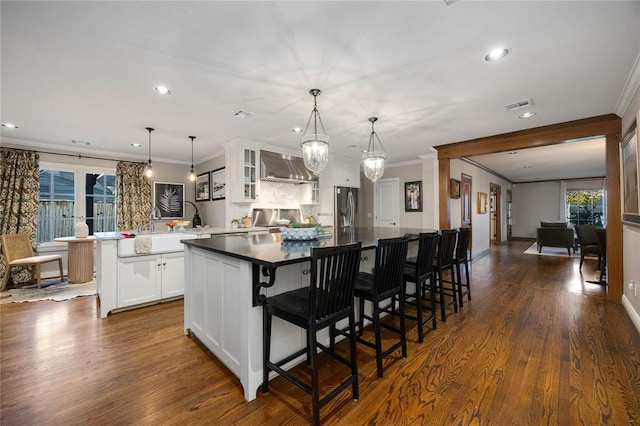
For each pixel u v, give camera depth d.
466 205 6.32
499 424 1.48
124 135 4.16
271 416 1.57
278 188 5.52
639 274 2.63
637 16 1.67
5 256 3.99
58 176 4.82
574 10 1.62
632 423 1.47
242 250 1.94
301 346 2.11
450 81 2.49
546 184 10.10
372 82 2.50
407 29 1.79
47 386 1.81
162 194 5.86
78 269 4.36
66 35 1.82
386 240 1.94
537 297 3.62
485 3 1.57
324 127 3.82
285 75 2.37
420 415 1.55
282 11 1.62
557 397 1.68
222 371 1.99
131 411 1.59
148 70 2.28
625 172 3.01
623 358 2.10
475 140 4.52
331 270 1.59
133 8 1.58
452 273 3.18
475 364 2.05
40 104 2.95
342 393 1.75
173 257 3.48
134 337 2.52
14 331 2.64
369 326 2.77
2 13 1.60
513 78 2.44
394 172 6.67
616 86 2.60
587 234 5.11
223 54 2.06
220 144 4.78
